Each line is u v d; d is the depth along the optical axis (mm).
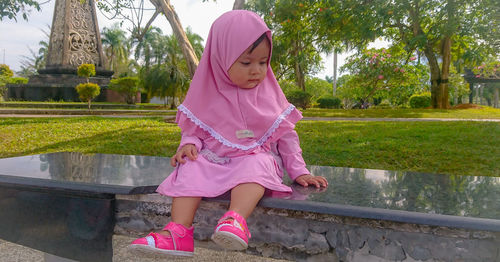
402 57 20234
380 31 14234
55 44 27484
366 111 15133
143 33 9477
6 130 7117
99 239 1596
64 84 26109
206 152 1646
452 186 1809
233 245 1256
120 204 1641
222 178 1499
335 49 20609
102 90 27453
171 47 26734
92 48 28391
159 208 1598
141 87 28531
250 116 1678
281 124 1716
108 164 2260
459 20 15461
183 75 26688
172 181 1537
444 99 17672
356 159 4605
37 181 1667
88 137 6355
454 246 1231
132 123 8828
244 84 1668
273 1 14555
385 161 4500
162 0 9320
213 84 1757
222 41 1665
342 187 1710
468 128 7016
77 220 1626
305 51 21625
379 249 1299
